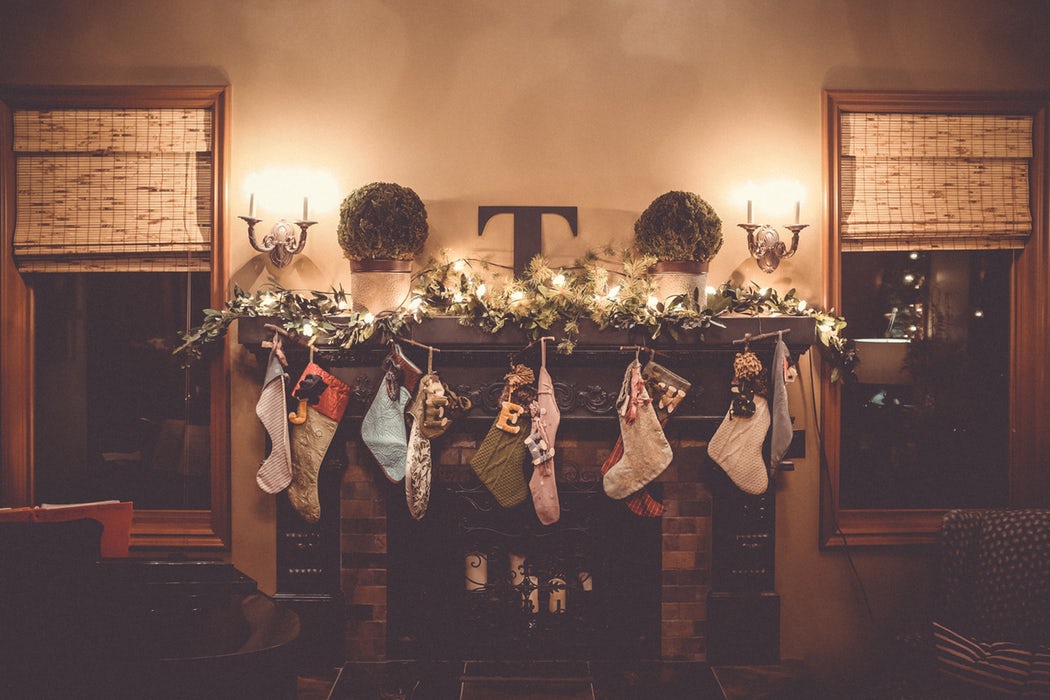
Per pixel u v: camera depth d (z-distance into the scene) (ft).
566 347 11.64
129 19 12.73
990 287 13.25
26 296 13.00
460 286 12.00
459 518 12.40
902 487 13.19
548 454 11.69
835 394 12.94
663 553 12.42
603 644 12.47
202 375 13.06
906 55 13.01
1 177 12.71
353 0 12.80
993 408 13.17
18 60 12.70
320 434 11.93
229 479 12.75
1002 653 10.50
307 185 12.50
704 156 12.91
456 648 12.46
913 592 13.03
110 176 12.82
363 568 12.37
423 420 11.78
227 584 8.46
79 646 7.68
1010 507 13.16
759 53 12.94
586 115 12.86
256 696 7.64
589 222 12.84
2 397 12.80
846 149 13.03
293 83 12.78
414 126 12.82
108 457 13.08
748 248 12.86
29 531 8.22
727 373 12.17
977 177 13.10
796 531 12.98
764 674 12.03
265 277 12.79
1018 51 13.08
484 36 12.84
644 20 12.91
